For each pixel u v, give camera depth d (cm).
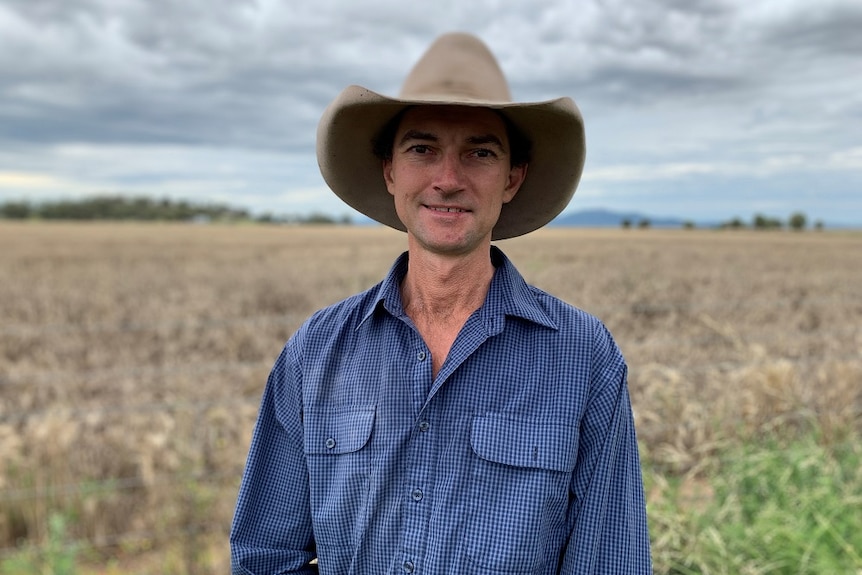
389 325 156
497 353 147
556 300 158
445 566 139
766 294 1533
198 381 697
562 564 149
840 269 2134
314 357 163
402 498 144
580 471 147
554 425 142
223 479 465
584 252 2775
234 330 971
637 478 157
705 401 536
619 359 152
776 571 296
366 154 180
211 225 7362
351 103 157
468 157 150
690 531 326
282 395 170
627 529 150
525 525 138
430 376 148
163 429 508
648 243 3744
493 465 140
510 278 154
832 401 546
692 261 2370
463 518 140
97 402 650
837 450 457
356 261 2341
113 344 963
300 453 167
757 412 508
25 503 420
